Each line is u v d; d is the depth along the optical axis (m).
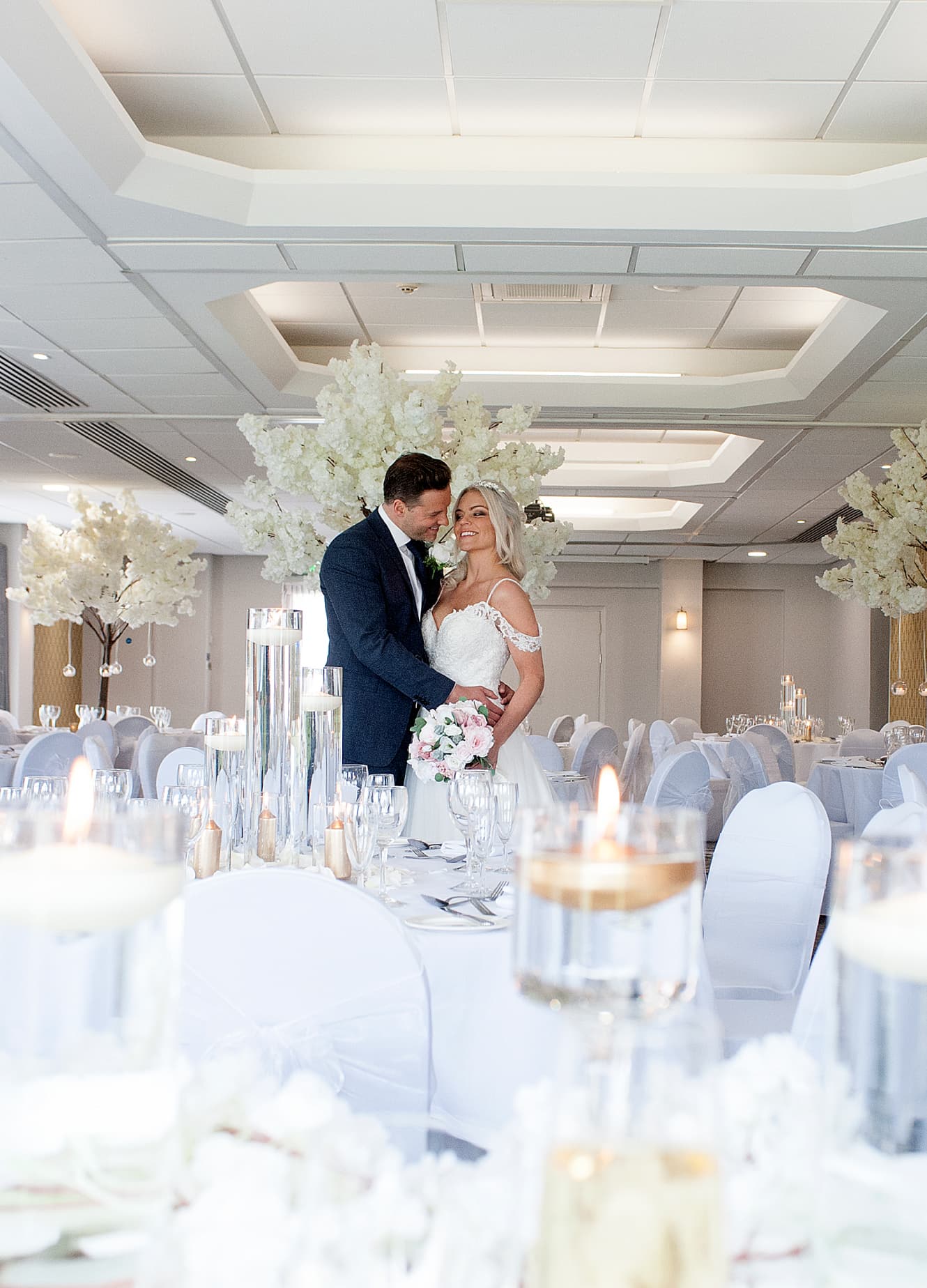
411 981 1.49
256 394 8.06
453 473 4.29
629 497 12.07
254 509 4.34
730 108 5.08
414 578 3.82
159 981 0.56
